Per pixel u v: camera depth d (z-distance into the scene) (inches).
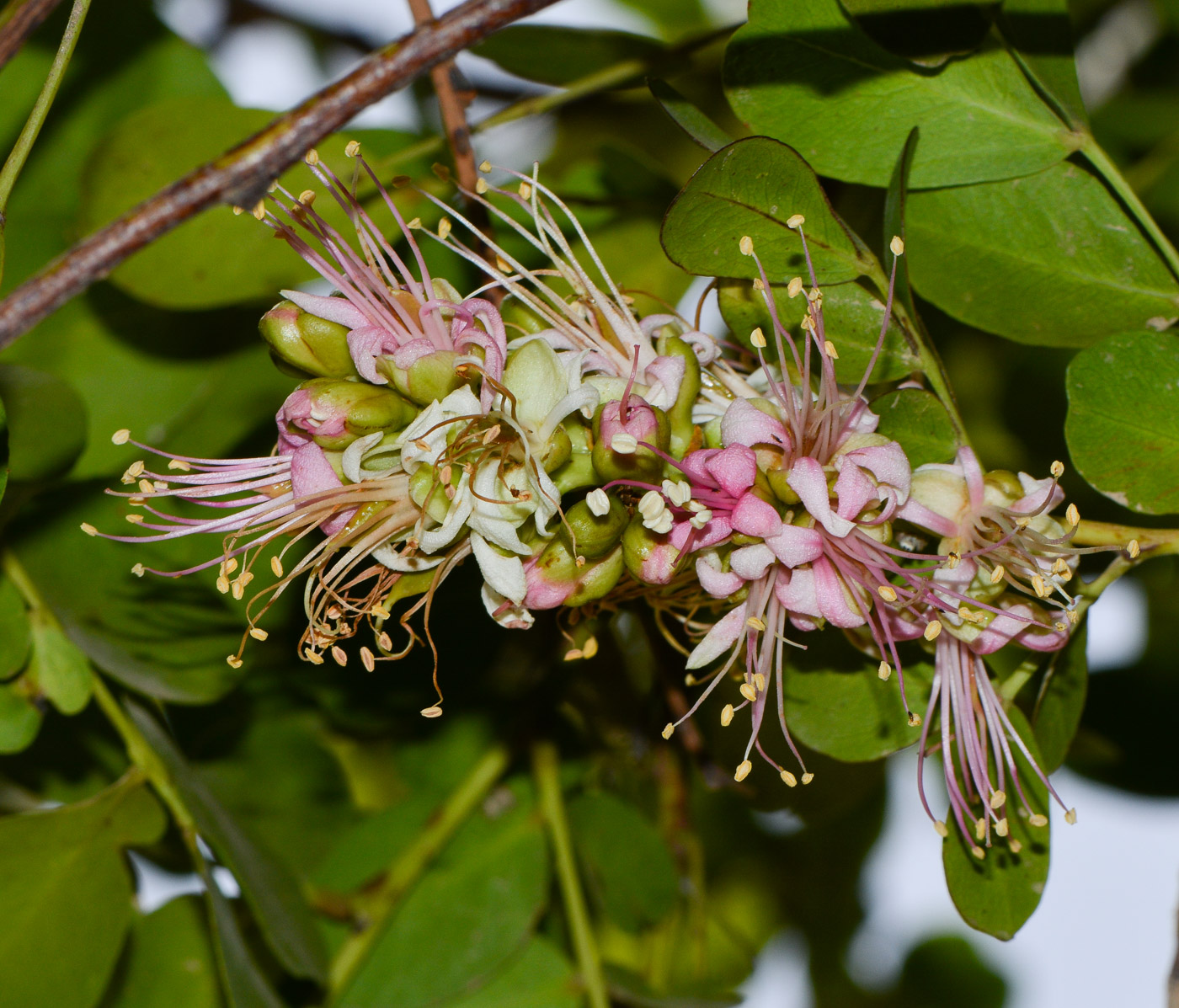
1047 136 25.2
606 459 24.0
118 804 26.0
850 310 24.8
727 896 29.9
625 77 27.0
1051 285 25.4
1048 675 24.8
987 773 24.7
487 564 24.1
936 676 24.8
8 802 27.2
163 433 26.8
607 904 27.4
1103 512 27.3
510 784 27.4
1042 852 25.0
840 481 24.0
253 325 27.0
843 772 27.4
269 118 26.5
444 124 26.3
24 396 26.2
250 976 26.0
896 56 24.9
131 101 27.0
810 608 24.2
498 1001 26.9
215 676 26.4
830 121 25.1
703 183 24.3
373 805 27.8
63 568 26.4
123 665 26.2
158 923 26.6
